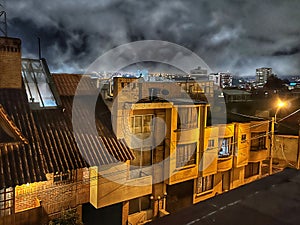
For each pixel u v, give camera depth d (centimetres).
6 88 1575
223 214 229
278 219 223
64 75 2009
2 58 1551
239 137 2341
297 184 301
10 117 1463
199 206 244
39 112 1630
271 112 3148
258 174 2631
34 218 1295
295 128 2850
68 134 1579
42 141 1464
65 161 1415
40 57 1984
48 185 1463
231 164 2338
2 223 1214
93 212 1703
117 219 1784
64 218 1357
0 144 1312
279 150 2795
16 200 1361
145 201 1933
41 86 1825
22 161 1303
